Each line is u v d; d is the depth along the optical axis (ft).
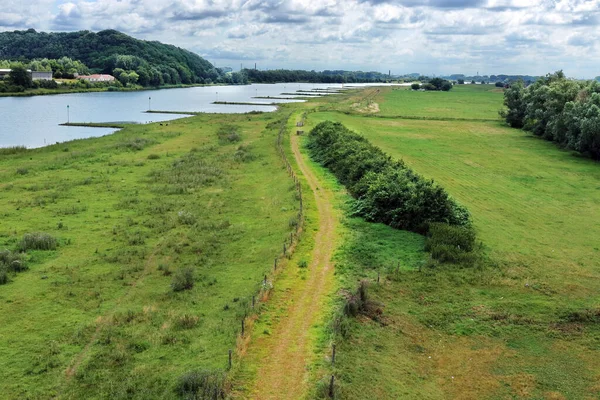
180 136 310.45
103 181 192.03
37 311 91.04
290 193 167.12
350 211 148.87
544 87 337.93
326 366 73.87
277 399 66.49
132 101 628.69
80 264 112.98
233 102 620.90
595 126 244.01
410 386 74.43
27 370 73.15
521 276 111.86
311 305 92.17
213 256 118.01
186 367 73.15
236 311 88.89
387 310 95.04
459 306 98.68
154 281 105.09
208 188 183.11
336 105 534.78
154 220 144.15
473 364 82.38
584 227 147.74
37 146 294.25
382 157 189.47
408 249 122.31
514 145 297.12
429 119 421.59
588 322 94.73
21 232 132.36
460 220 138.41
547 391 76.43
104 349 78.95
